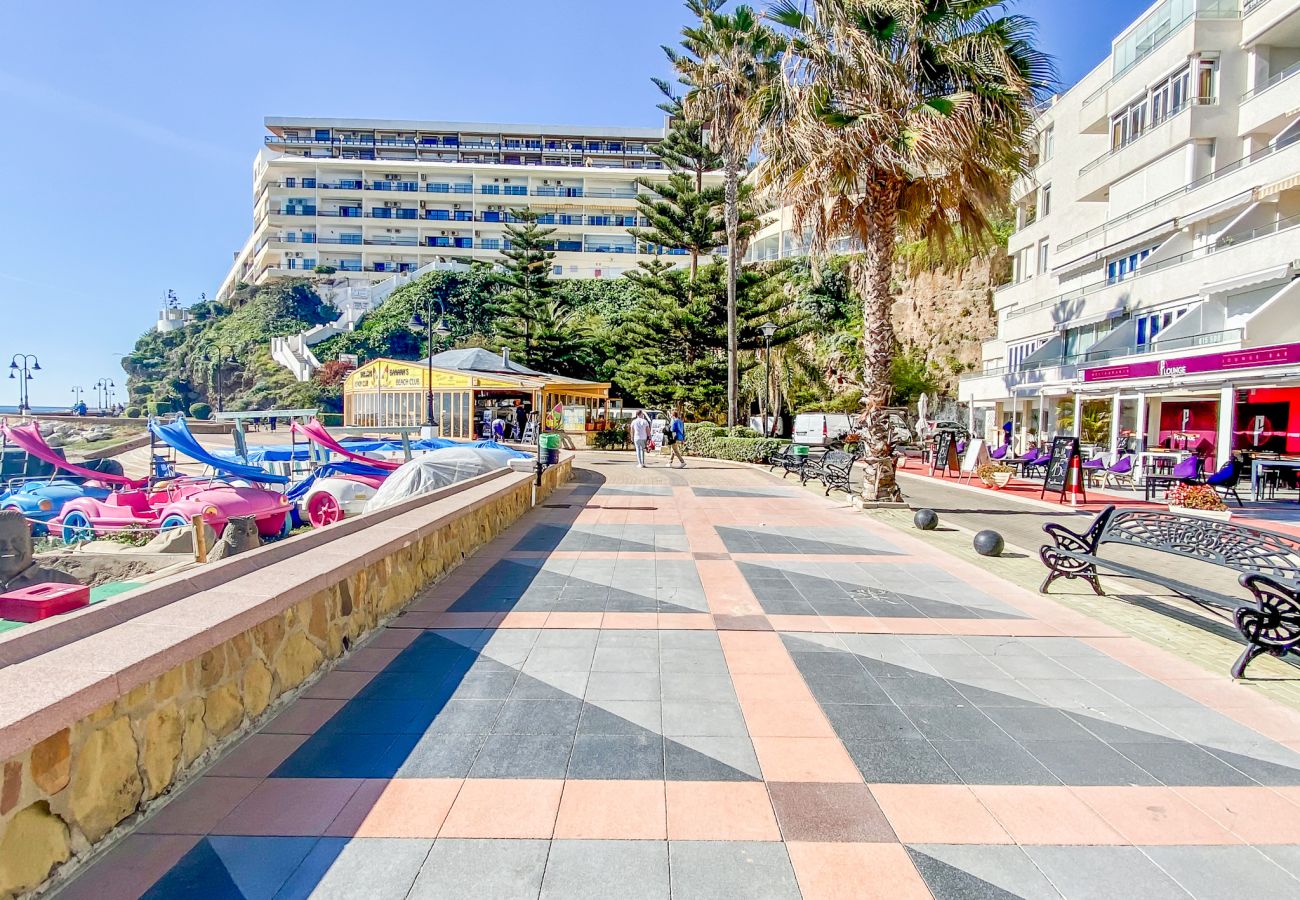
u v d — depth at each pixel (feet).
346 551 14.52
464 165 235.61
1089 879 7.76
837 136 32.65
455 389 90.74
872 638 15.90
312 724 11.31
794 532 29.71
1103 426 70.18
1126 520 18.28
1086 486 53.11
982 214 36.88
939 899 7.39
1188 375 49.06
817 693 12.78
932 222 38.73
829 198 36.63
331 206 237.66
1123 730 11.39
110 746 8.15
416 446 59.88
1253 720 11.77
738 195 77.41
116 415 181.98
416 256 236.84
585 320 156.25
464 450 39.68
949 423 110.11
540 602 18.56
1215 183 57.57
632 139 272.92
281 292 214.90
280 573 12.37
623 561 23.71
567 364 128.88
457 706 12.04
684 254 220.23
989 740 11.01
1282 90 54.95
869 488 37.11
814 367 132.67
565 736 10.98
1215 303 55.52
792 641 15.64
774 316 86.58
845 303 140.77
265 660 11.50
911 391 130.21
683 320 82.89
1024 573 22.38
